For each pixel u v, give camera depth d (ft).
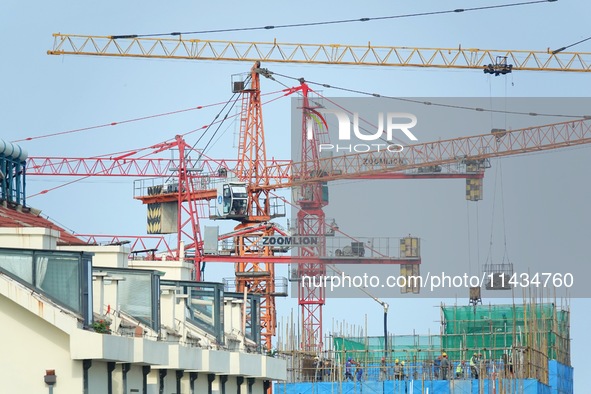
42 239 453.17
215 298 535.19
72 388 404.16
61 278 409.90
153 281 471.21
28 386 402.93
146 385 459.32
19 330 404.57
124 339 422.82
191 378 503.61
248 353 550.77
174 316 498.28
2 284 402.52
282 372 581.94
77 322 405.18
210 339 528.22
